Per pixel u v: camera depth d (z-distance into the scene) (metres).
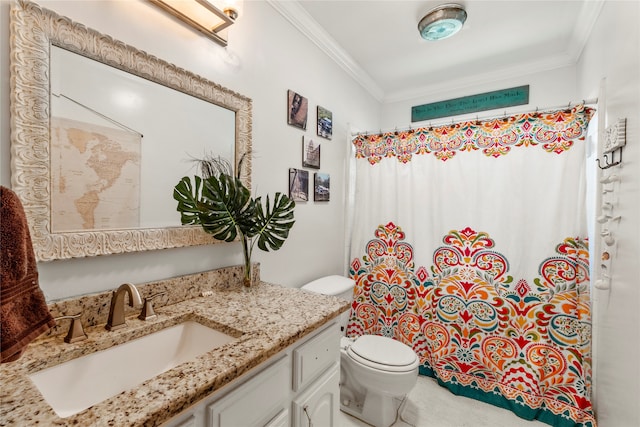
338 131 2.27
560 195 1.64
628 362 1.09
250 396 0.76
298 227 1.85
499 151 1.80
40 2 0.79
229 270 1.32
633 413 1.04
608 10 1.42
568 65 2.28
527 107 2.44
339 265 2.32
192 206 1.06
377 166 2.23
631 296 1.06
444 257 1.96
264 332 0.87
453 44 2.12
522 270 1.74
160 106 1.07
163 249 1.09
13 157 0.74
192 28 1.19
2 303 0.51
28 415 0.51
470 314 1.86
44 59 0.79
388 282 2.17
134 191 1.00
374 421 1.57
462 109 2.71
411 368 1.46
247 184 1.42
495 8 1.72
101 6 0.92
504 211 1.78
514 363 1.72
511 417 1.63
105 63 0.92
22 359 0.69
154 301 1.04
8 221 0.52
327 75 2.11
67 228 0.84
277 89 1.64
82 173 0.87
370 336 1.78
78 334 0.79
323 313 1.03
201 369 0.66
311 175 1.96
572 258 1.61
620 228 1.18
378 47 2.16
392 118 3.04
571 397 1.55
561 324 1.62
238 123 1.37
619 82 1.23
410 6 1.72
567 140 1.63
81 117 0.87
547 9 1.73
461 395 1.82
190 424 0.62
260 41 1.52
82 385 0.76
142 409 0.53
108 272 0.94
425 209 2.04
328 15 1.79
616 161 1.25
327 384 1.09
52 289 0.82
